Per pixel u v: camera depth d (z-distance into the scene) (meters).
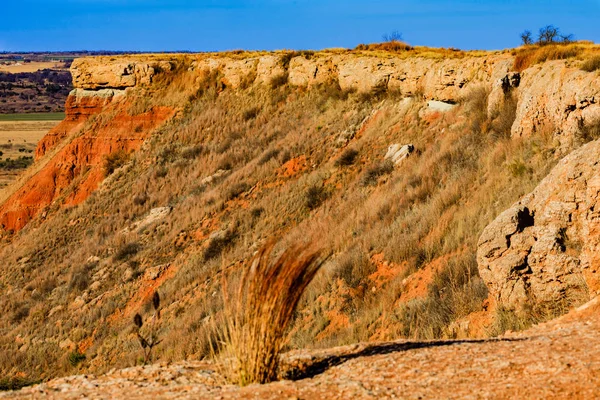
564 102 20.98
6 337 32.16
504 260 12.83
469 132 28.33
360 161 33.91
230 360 7.15
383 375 6.60
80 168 51.97
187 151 46.69
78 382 7.42
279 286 7.10
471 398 5.61
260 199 35.12
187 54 58.41
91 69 55.84
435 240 19.66
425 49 45.22
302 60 47.44
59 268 39.44
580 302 11.55
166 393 6.59
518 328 11.82
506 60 29.66
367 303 18.86
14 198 52.34
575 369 6.05
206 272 28.64
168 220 37.94
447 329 14.42
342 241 24.50
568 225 12.48
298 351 8.44
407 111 36.31
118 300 31.59
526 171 20.19
